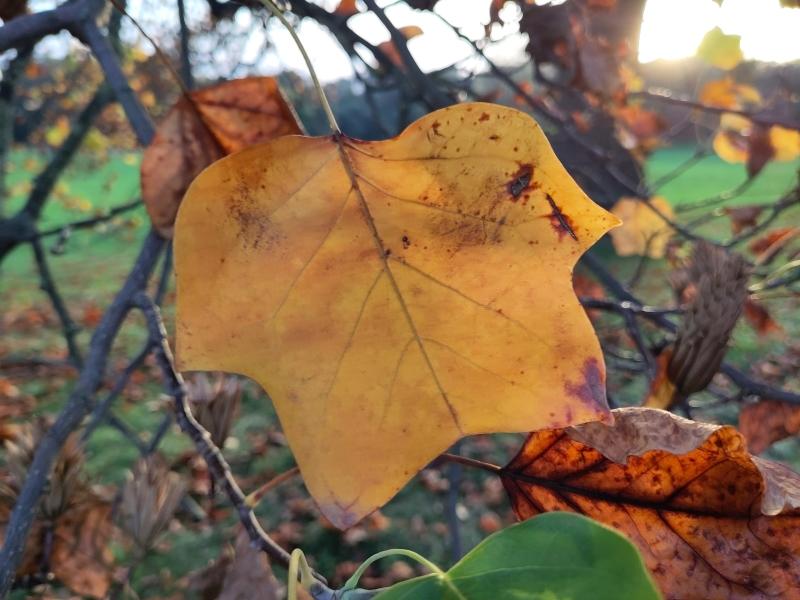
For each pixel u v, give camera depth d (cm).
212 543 124
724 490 20
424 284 18
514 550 15
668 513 20
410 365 18
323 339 18
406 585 16
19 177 292
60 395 194
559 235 18
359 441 17
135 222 140
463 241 18
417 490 153
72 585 34
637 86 92
